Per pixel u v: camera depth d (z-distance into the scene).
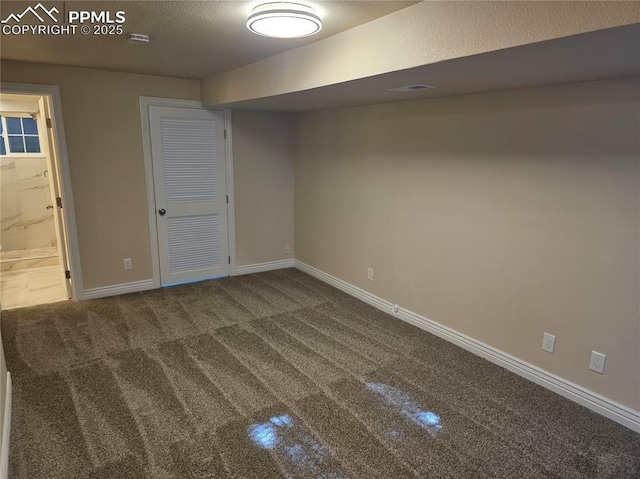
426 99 3.21
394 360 2.98
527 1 1.46
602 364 2.35
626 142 2.12
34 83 3.50
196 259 4.68
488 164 2.82
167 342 3.22
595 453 2.08
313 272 4.97
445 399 2.51
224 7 1.96
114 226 4.12
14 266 5.12
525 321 2.72
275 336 3.35
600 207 2.26
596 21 1.29
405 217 3.56
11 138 5.36
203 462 1.98
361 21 2.15
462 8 1.68
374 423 2.28
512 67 1.89
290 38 2.48
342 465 1.98
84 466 1.95
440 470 1.96
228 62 3.32
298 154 4.96
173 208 4.42
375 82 2.39
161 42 2.65
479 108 2.82
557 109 2.38
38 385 2.61
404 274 3.64
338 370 2.83
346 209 4.26
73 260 3.96
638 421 2.23
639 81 2.04
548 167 2.47
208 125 4.45
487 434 2.21
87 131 3.81
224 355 3.02
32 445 2.08
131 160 4.09
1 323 3.52
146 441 2.12
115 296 4.20
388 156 3.65
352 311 3.90
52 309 3.84
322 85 2.56
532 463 2.01
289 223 5.23
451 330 3.26
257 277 4.91
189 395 2.52
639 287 2.16
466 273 3.08
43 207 5.63
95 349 3.09
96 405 2.41
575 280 2.42
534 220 2.59
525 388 2.64
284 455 2.04
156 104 4.12
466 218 3.02
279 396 2.53
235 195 4.78
